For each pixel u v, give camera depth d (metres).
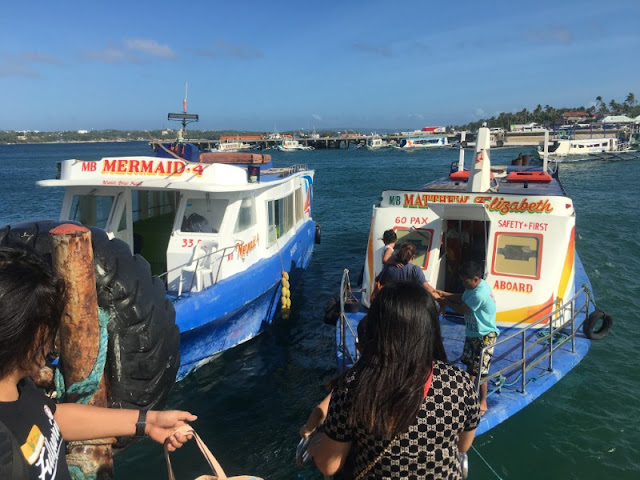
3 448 1.68
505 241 8.23
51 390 4.43
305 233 14.41
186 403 8.00
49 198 37.16
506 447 6.43
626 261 15.50
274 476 6.40
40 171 70.44
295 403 8.05
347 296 9.32
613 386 7.92
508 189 11.63
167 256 8.72
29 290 1.83
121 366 4.51
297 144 126.12
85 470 4.00
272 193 11.09
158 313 4.80
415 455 2.34
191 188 8.40
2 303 1.77
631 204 27.41
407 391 2.26
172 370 4.95
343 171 59.50
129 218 9.16
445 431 2.35
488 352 5.69
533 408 6.63
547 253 8.00
